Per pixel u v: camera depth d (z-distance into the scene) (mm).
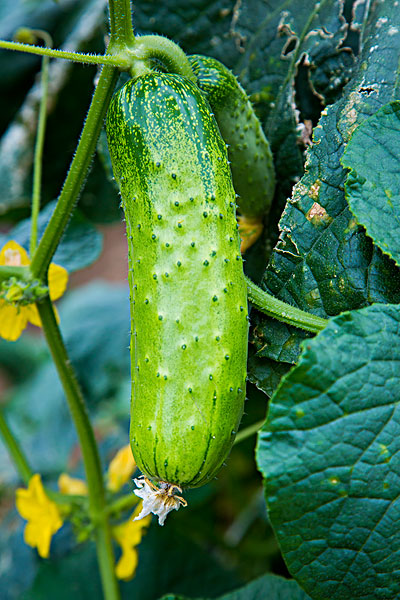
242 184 455
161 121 394
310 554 374
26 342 1095
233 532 741
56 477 740
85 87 649
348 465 370
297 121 481
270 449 369
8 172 683
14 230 572
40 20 757
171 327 381
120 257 1421
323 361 371
